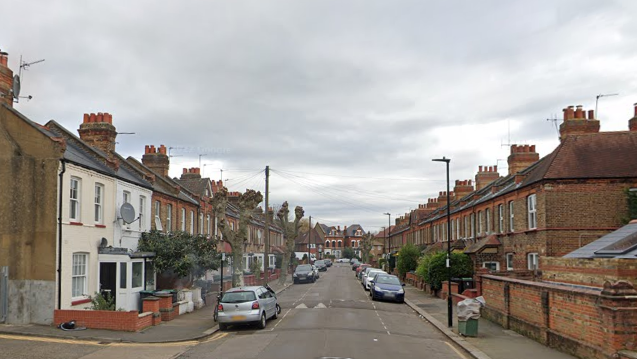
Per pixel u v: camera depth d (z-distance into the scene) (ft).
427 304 100.68
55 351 48.42
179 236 87.97
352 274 245.45
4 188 62.03
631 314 37.45
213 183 146.51
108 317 60.13
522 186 88.58
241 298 66.13
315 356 47.32
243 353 49.44
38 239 61.21
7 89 65.92
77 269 66.44
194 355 48.98
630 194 77.15
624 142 83.41
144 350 51.06
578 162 80.94
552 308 50.98
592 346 41.57
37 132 62.44
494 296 71.41
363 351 50.24
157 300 68.18
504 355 47.32
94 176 70.13
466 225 134.51
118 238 76.69
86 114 92.38
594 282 50.72
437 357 48.24
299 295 123.03
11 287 60.80
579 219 78.38
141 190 86.12
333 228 548.31
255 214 220.23
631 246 52.01
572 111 88.99
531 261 87.25
